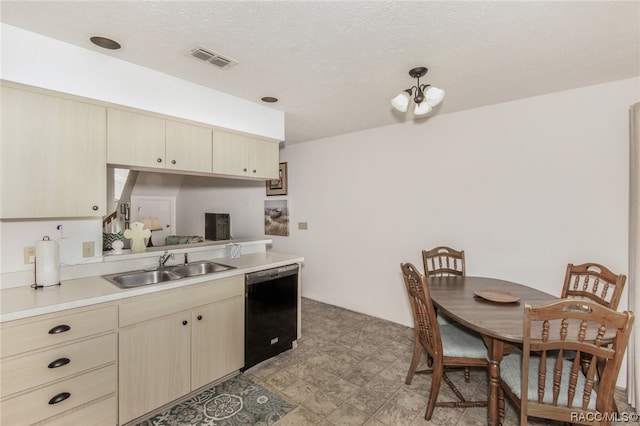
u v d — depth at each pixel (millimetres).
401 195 3580
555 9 1474
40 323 1549
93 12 1514
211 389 2328
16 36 1679
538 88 2500
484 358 2010
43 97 1787
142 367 1927
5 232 1909
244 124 2807
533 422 1960
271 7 1453
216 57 1987
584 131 2475
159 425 1930
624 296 2311
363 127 3756
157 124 2270
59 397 1600
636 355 2047
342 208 4172
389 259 3717
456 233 3172
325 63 2057
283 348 2889
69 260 2160
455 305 2057
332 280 4324
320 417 2020
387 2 1410
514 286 2527
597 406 1472
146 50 1909
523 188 2766
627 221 2316
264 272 2688
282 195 4930
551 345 1462
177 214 6688
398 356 2859
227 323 2414
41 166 1789
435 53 1912
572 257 2541
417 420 1996
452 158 3180
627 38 1734
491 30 1654
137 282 2361
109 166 2205
